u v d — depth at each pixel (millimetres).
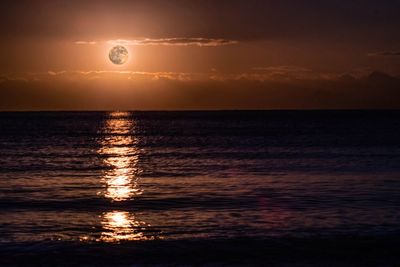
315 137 137875
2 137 141125
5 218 40281
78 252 31734
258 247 32625
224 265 29875
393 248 32312
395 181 59312
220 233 35656
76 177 64000
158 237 34781
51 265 29781
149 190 53781
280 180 60594
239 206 44844
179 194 51188
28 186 56500
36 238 34469
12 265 29734
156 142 124000
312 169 71000
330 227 37062
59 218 40312
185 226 37625
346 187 55156
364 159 83438
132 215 41438
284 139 130875
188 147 109125
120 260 30531
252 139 131750
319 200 47469
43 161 82562
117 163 79875
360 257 30859
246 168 72562
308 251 31906
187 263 30125
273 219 39625
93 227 37469
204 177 63469
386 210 42625
